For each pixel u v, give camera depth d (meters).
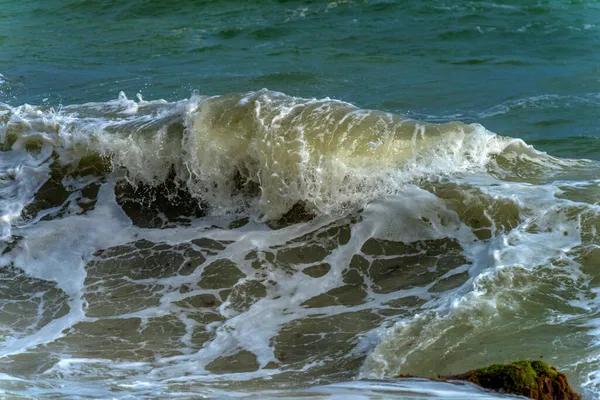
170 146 13.03
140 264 11.40
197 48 26.78
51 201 13.11
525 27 28.91
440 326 8.82
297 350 8.99
